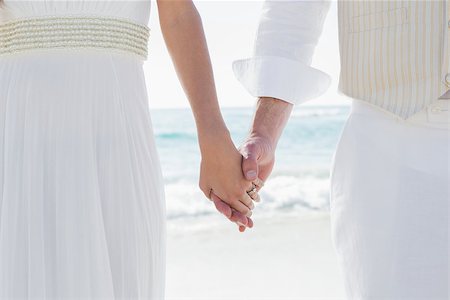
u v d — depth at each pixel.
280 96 1.98
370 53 1.78
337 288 6.92
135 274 1.70
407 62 1.71
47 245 1.67
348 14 1.86
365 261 1.72
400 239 1.66
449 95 1.67
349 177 1.77
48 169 1.67
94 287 1.65
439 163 1.65
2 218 1.68
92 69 1.70
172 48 1.86
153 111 19.55
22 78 1.69
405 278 1.64
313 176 15.88
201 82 1.85
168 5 1.83
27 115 1.67
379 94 1.75
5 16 1.74
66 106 1.68
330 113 20.31
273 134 2.00
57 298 1.66
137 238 1.71
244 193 1.94
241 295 6.86
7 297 1.66
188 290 7.09
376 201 1.71
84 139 1.68
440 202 1.64
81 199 1.66
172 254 9.02
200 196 13.69
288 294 6.81
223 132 1.87
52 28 1.69
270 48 2.01
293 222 11.36
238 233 10.42
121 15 1.74
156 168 1.80
